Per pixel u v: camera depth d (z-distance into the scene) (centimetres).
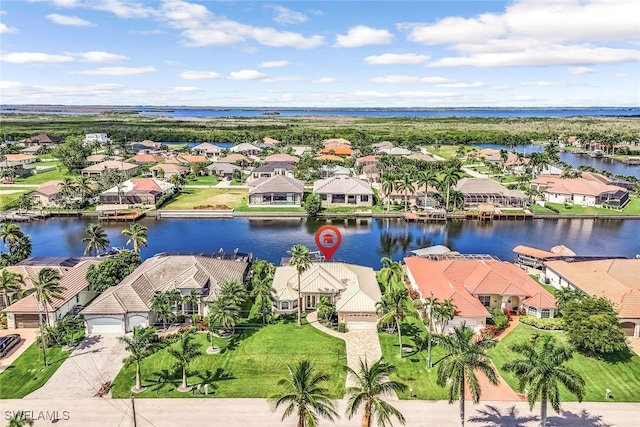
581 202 15838
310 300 7950
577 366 6231
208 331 7112
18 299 7944
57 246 11838
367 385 4388
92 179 18812
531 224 14162
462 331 5294
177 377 6053
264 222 14212
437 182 15950
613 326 6294
